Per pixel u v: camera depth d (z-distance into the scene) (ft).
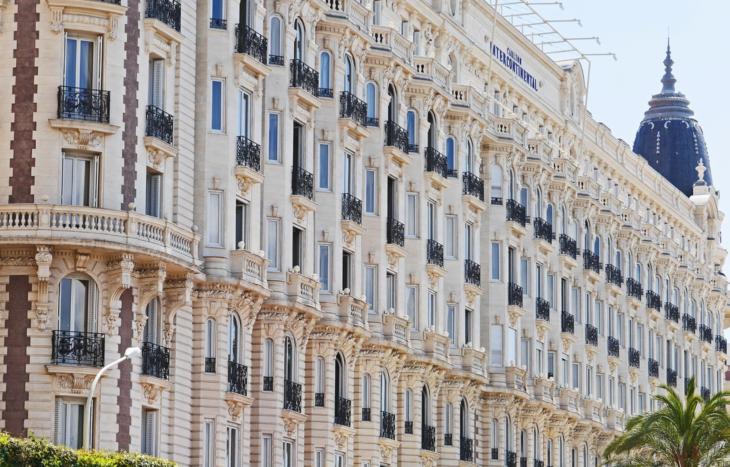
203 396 237.25
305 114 269.44
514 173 357.00
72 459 182.19
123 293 218.38
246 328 247.91
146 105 226.38
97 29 219.20
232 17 248.52
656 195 493.77
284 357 259.39
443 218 322.14
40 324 212.23
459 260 326.85
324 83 279.28
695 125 579.07
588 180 407.44
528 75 391.45
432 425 312.50
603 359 419.74
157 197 230.07
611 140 458.50
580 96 426.10
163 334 228.22
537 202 373.40
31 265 213.25
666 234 512.22
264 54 256.11
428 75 312.29
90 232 212.64
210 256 239.50
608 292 424.05
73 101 216.74
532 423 362.53
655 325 470.39
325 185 277.44
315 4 273.95
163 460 196.75
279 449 254.88
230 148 245.45
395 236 300.40
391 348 292.20
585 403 400.47
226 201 243.81
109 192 217.56
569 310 393.91
